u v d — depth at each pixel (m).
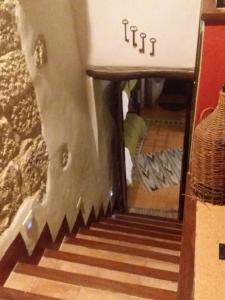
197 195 1.71
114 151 3.41
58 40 1.97
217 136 1.53
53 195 2.03
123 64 2.41
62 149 2.13
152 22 2.20
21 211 1.66
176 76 2.38
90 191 2.81
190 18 2.14
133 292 1.47
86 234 2.44
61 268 1.77
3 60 1.42
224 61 1.70
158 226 3.15
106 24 2.26
